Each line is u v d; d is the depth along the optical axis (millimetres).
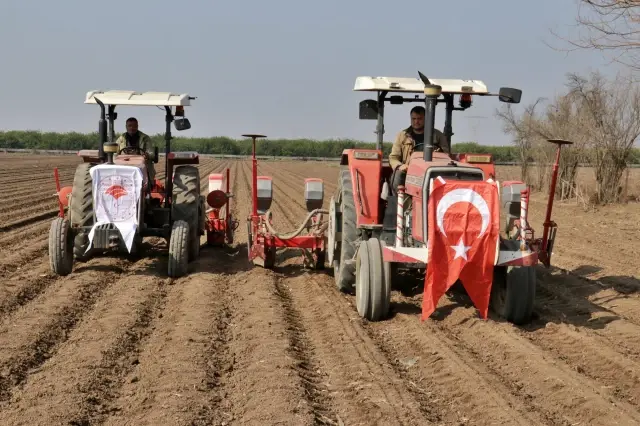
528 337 16797
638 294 21891
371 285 17531
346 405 12656
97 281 21719
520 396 13164
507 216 21500
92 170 21781
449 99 20766
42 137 159250
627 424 11812
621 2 17641
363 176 19562
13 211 39156
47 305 18641
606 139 47562
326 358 15148
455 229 16156
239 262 25703
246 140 172000
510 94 19844
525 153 58969
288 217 39750
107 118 25516
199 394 12906
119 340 15961
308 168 104688
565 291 21969
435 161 17953
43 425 11445
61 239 21875
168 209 24516
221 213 40375
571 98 50750
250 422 11727
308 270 24359
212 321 17609
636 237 34094
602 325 18047
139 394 12945
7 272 22656
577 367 14453
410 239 18531
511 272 17328
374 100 20750
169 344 15797
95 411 12203
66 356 14898
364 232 20047
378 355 15219
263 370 14102
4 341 15578
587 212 44594
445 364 14594
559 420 12141
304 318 18484
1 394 12805
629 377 14141
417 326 17312
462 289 21234
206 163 116312
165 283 22094
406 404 12625
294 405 12352
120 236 21781
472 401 12773
